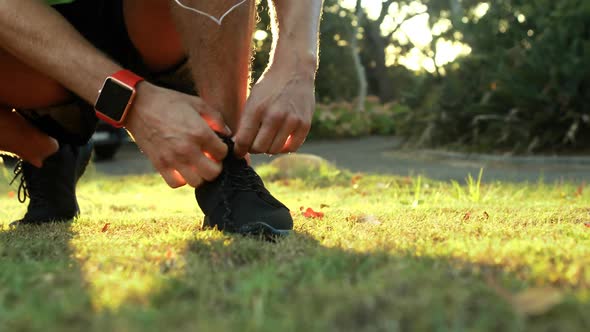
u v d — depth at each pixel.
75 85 1.46
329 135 14.08
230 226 1.55
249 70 1.66
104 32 1.82
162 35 1.79
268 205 1.59
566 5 8.38
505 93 8.27
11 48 1.47
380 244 1.31
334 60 17.73
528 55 8.44
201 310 0.80
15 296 0.92
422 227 1.72
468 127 8.99
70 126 1.86
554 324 0.71
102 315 0.78
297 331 0.71
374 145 11.90
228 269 1.12
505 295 0.81
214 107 1.54
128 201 3.59
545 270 1.00
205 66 1.52
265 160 8.63
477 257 1.12
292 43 1.54
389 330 0.70
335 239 1.46
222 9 1.46
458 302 0.78
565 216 1.99
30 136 1.89
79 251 1.34
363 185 4.60
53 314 0.78
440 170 6.79
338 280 0.95
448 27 13.37
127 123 1.46
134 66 1.89
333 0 17.86
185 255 1.23
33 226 1.97
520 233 1.55
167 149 1.44
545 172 6.34
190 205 3.18
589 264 1.04
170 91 1.46
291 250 1.27
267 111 1.48
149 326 0.73
